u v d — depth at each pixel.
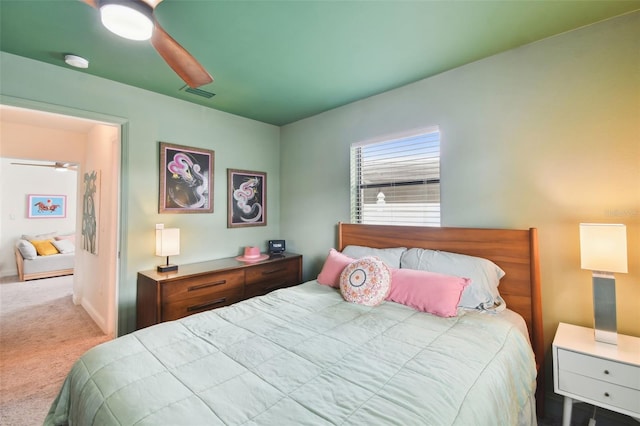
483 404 1.05
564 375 1.55
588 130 1.79
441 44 1.98
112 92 2.51
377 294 2.00
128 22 1.20
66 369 2.46
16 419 1.86
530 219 1.99
